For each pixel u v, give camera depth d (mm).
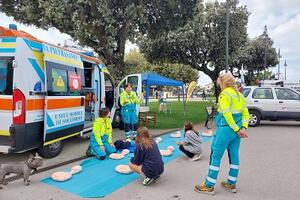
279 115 14484
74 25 14711
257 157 8023
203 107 28125
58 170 6730
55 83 7465
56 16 14070
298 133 12422
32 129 6770
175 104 33000
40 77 7008
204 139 10961
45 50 7137
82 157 7770
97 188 5574
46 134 7090
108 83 12023
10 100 6512
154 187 5652
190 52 29656
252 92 14945
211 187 5309
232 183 5414
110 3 15070
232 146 5332
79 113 8688
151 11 16328
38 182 5859
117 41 15867
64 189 5504
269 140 10656
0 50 6602
